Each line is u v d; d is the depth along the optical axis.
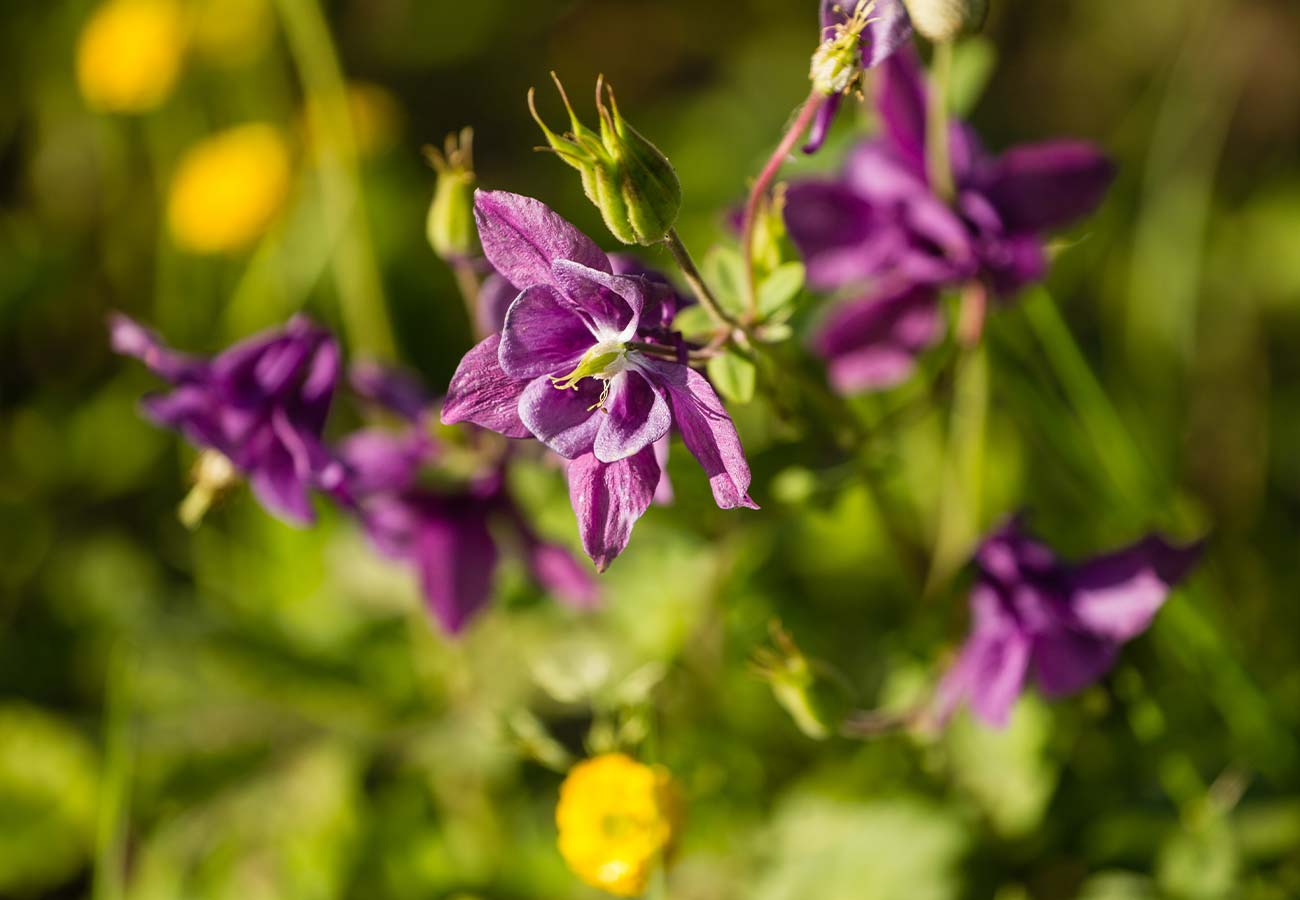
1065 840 0.43
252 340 0.40
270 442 0.40
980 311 0.42
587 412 0.34
